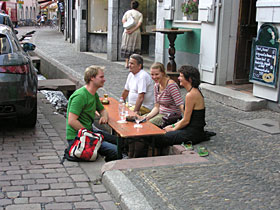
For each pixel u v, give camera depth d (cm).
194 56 934
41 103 804
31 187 422
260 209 363
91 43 1728
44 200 395
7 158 504
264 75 712
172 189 402
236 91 796
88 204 391
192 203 373
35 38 2556
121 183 412
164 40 1052
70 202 394
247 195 391
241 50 861
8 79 552
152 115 590
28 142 569
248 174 443
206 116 684
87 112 518
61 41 2325
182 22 966
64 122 675
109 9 1385
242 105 723
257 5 707
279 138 574
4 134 603
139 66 614
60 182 437
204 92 831
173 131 534
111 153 523
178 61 1005
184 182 418
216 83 857
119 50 1400
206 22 859
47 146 554
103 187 430
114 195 406
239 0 834
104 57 1528
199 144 539
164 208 363
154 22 1366
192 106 527
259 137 577
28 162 493
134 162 467
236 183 418
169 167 457
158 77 570
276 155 505
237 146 535
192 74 524
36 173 459
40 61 1493
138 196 385
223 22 825
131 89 629
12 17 4647
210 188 405
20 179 442
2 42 606
